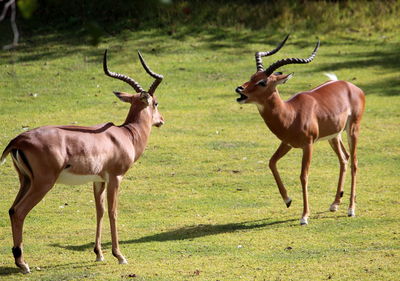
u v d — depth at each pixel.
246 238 14.18
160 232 14.87
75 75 31.34
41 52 34.34
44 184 11.41
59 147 11.48
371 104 27.66
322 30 38.50
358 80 30.88
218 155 21.75
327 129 16.05
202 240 14.12
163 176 19.66
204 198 17.66
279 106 15.30
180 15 38.97
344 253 12.83
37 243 13.96
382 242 13.51
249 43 36.28
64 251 13.38
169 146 22.66
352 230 14.55
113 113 26.31
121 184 18.89
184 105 27.81
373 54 35.06
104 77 31.20
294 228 14.89
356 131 16.75
